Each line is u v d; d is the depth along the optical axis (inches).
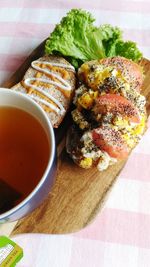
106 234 8.9
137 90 10.1
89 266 8.6
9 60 12.0
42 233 8.9
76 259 8.7
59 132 10.2
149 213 9.1
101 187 9.2
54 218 8.9
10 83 11.0
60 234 8.9
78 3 12.8
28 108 7.8
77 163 9.4
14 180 7.9
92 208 9.0
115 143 9.1
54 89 10.4
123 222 9.0
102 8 12.7
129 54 10.8
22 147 8.1
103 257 8.7
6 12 12.9
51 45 10.5
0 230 8.7
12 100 7.9
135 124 9.4
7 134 8.3
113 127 9.2
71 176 9.4
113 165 9.5
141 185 9.5
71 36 10.7
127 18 12.4
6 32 12.5
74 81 10.6
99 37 10.8
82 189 9.2
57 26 10.7
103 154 9.2
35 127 7.9
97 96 9.7
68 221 8.9
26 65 11.3
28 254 8.8
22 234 8.9
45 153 7.6
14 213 6.9
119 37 10.9
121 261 8.6
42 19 12.6
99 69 10.0
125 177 9.6
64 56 11.0
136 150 9.9
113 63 10.2
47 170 6.9
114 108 9.4
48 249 8.8
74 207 9.0
